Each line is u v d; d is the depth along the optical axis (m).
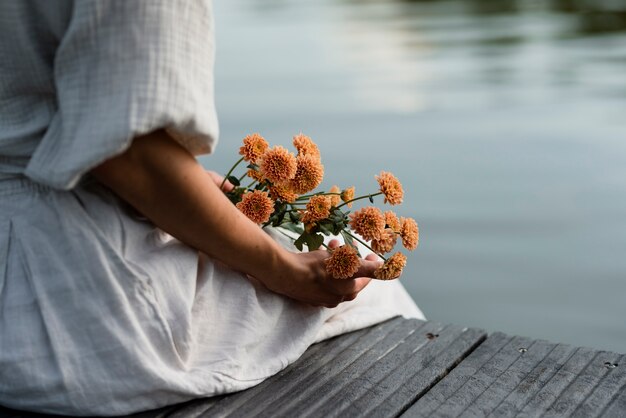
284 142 5.74
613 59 8.80
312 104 6.92
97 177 1.36
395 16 13.36
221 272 1.58
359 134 5.98
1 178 1.44
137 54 1.28
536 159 5.38
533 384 1.56
